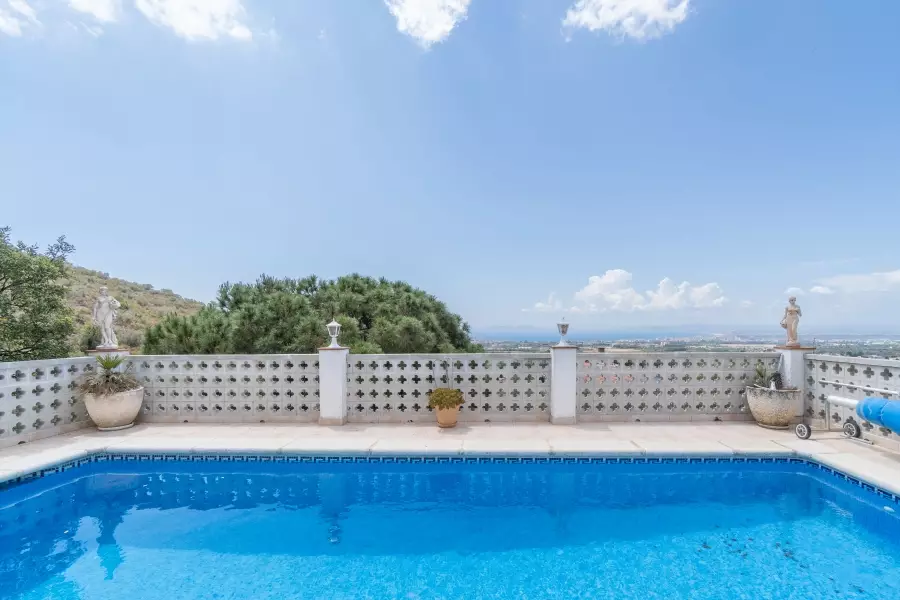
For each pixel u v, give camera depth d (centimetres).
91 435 632
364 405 711
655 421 700
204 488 502
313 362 715
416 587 310
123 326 2103
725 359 699
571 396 687
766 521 411
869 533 387
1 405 563
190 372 719
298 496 477
